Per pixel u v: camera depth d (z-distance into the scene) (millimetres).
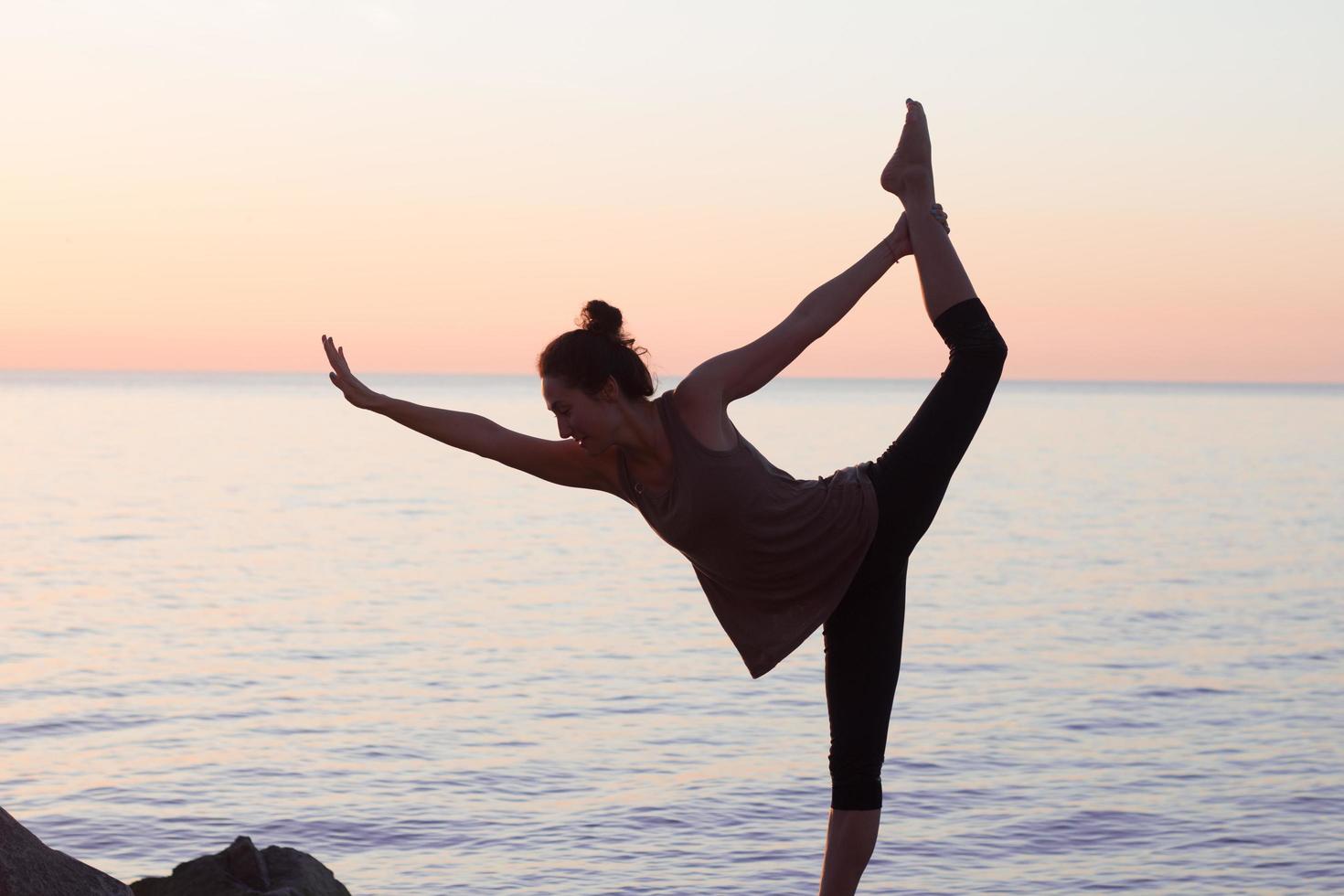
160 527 40438
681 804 11219
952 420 3184
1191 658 18797
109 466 69312
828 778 12055
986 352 3229
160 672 17672
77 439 97875
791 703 15617
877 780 3328
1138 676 17391
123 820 10734
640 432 3129
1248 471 69562
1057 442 101188
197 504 48719
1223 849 9922
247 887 5969
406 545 36688
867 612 3275
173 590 26844
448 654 19391
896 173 3334
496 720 14656
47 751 13055
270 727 14242
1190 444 97375
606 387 3068
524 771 12359
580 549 36219
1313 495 53906
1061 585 27828
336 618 23125
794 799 11359
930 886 9172
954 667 18141
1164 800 11234
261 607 24453
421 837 10312
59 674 17438
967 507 48375
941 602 25406
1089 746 13250
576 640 20703
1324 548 35281
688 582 28781
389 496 54562
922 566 31516
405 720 14672
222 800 11320
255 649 19703
